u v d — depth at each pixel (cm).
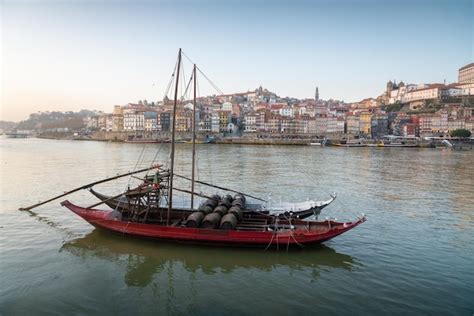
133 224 2414
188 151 11981
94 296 1739
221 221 2344
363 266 2120
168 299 1722
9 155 9756
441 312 1623
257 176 5953
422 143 16612
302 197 4303
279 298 1739
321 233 2291
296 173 6375
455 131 18062
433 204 3869
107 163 7850
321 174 6306
